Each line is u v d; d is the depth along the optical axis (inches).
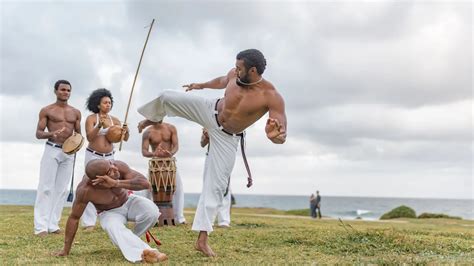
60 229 342.0
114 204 230.5
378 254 254.4
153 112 255.1
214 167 241.9
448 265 214.4
